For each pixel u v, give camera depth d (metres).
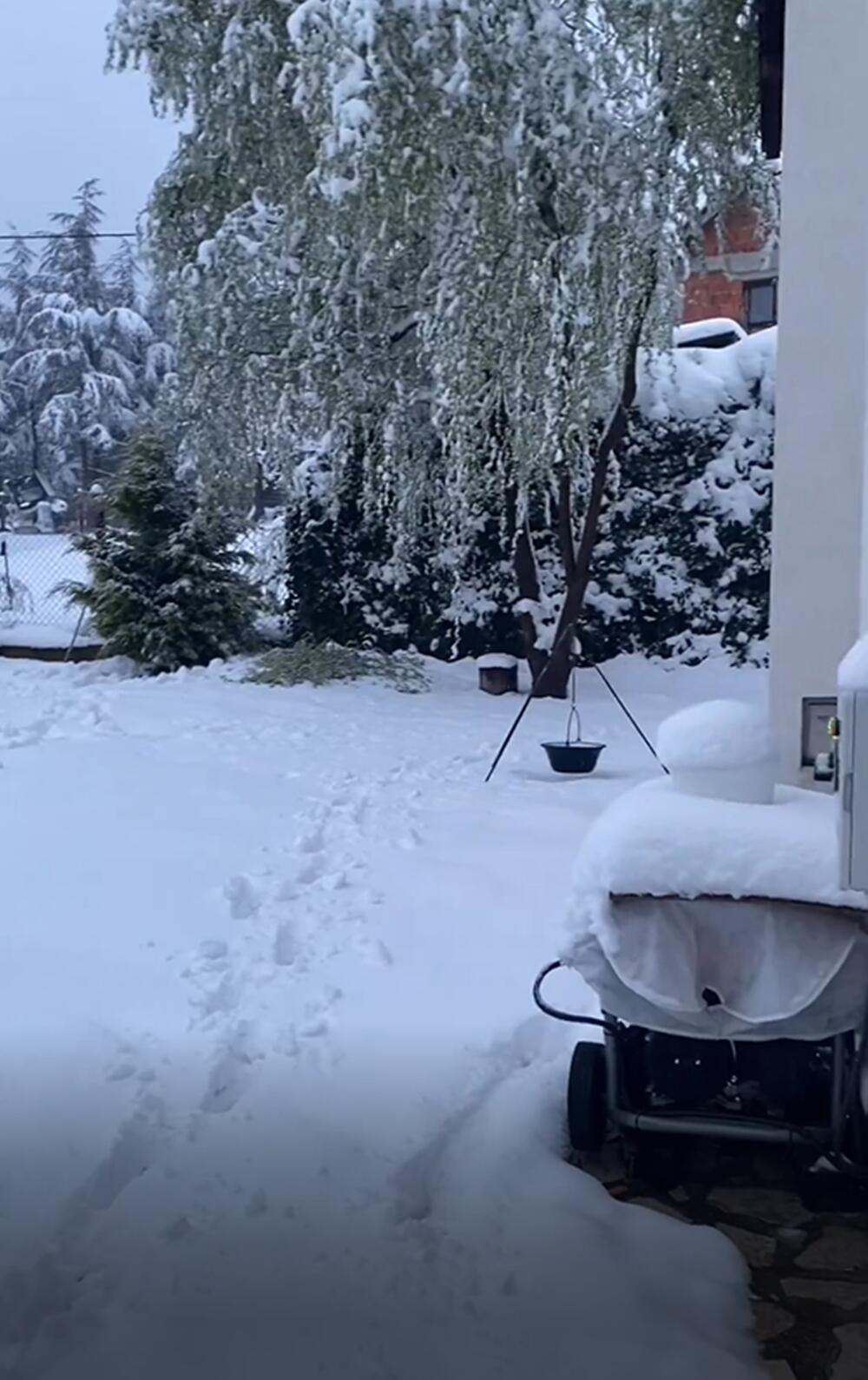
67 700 9.07
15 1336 2.17
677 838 2.59
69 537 12.65
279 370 9.45
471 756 7.35
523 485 8.86
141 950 3.94
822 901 2.49
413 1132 2.83
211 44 8.88
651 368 9.93
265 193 9.24
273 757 7.20
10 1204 2.53
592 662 10.55
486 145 7.84
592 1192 2.69
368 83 7.61
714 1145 3.00
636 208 8.16
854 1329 2.30
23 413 27.16
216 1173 2.65
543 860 5.02
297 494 10.38
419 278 8.91
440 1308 2.26
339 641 11.23
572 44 7.98
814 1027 2.58
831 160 4.23
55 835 5.32
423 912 4.36
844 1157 2.64
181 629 10.73
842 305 4.23
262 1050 3.25
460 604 10.87
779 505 4.32
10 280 29.08
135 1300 2.25
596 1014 3.50
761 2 5.98
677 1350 2.16
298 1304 2.26
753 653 10.45
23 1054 3.17
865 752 2.36
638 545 10.60
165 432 10.60
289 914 4.33
